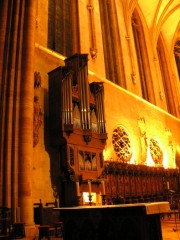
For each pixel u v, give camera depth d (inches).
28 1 470.0
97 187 493.4
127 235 223.5
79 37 690.2
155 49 1116.5
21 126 391.5
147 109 888.3
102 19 890.7
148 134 844.6
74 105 492.7
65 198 452.1
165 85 1189.1
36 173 432.1
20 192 362.9
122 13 962.1
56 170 466.6
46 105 491.8
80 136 478.6
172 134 1023.0
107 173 571.5
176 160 1005.8
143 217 217.5
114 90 741.3
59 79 489.7
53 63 550.6
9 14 449.7
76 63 525.7
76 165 453.7
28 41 441.7
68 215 269.1
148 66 1030.4
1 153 368.8
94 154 500.7
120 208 226.4
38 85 482.9
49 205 433.7
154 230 233.1
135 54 949.2
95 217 243.0
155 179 746.2
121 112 738.8
